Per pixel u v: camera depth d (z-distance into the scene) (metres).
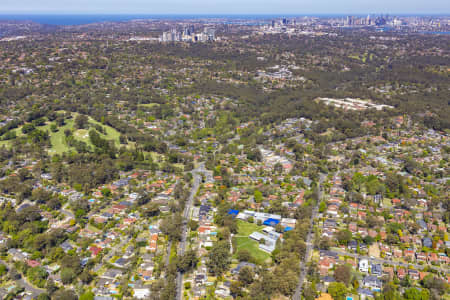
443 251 184.12
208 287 161.00
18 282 165.25
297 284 161.25
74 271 167.12
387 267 173.62
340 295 153.00
